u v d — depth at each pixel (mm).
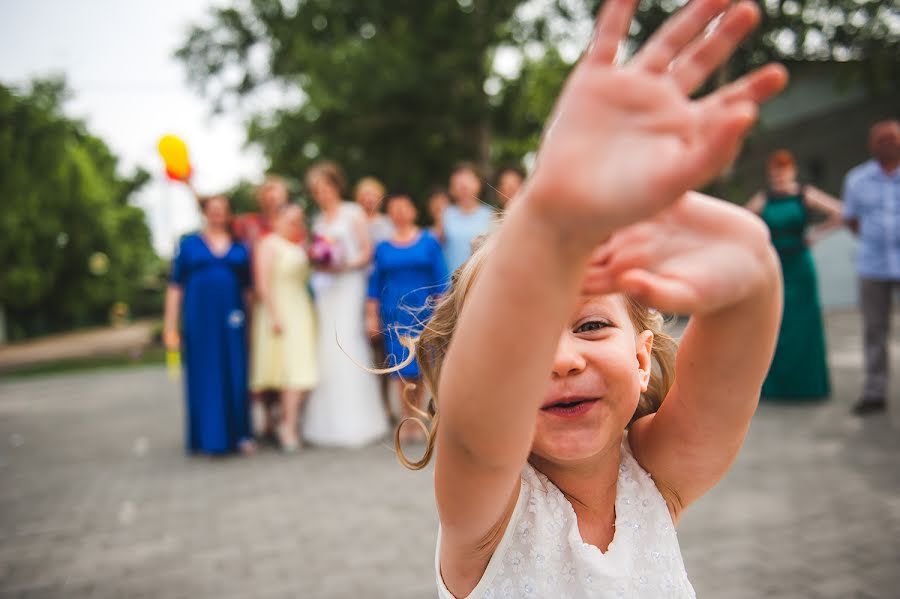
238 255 5348
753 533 3072
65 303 32375
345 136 17094
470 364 635
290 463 4855
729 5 505
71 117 15266
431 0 16203
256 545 3293
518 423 656
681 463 1027
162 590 2844
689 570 2742
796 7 12430
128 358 17438
